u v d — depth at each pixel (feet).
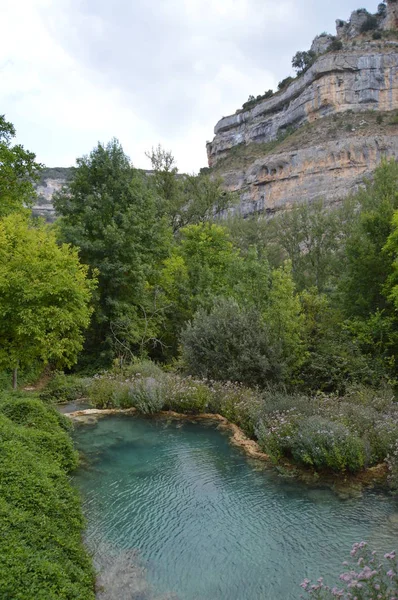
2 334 37.76
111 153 73.77
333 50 304.50
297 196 259.80
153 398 41.45
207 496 24.06
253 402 37.32
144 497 24.07
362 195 121.70
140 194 73.00
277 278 52.80
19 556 13.82
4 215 54.60
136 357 64.49
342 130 268.62
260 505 22.80
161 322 74.74
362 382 43.73
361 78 287.07
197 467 28.30
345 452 25.70
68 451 27.71
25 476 18.84
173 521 21.40
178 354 71.87
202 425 37.91
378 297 57.52
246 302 54.95
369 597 13.09
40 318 35.78
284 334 47.96
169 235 86.99
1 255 37.47
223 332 48.03
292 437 28.50
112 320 69.15
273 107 367.25
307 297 56.59
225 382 45.91
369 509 21.79
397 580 13.57
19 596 12.35
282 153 271.90
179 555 18.47
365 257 57.52
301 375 48.26
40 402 32.89
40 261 38.06
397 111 270.67
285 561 17.80
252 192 285.64
